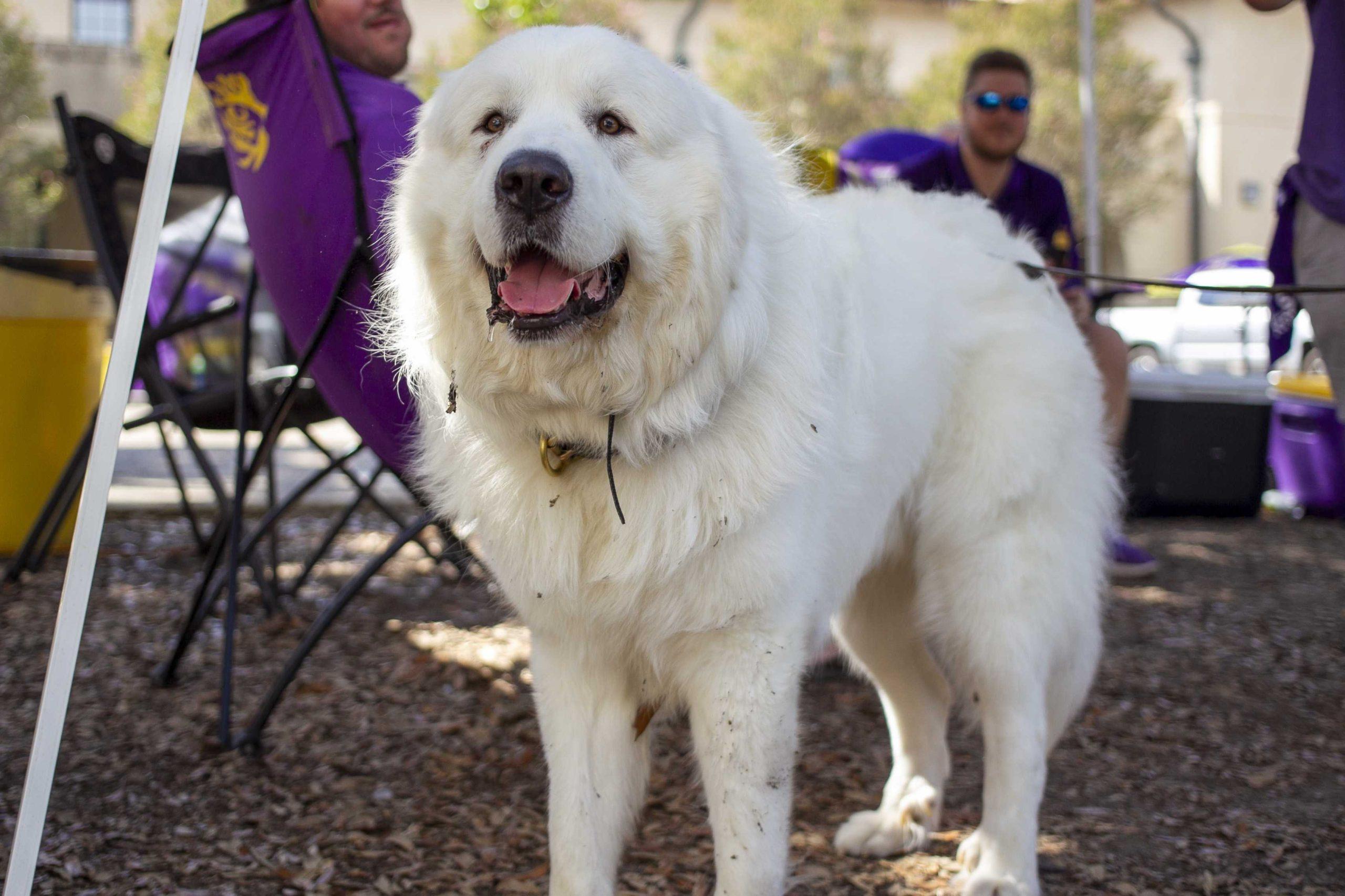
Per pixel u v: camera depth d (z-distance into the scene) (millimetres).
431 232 2094
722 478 2070
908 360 2596
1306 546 6637
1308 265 3564
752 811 2186
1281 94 23219
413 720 3625
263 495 7137
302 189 2943
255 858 2723
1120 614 5102
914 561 2889
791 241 2229
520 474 2131
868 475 2490
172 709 3689
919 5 24484
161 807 2982
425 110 2262
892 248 2748
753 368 2111
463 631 4574
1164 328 14953
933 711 3010
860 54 20109
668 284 2023
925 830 2906
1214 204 23062
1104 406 3113
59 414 5707
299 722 3592
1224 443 7352
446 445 2246
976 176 4480
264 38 2902
